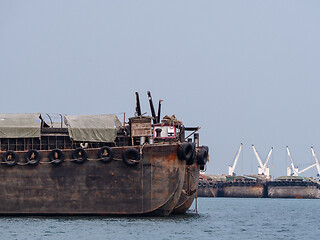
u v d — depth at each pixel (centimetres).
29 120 13050
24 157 12562
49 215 12494
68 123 13025
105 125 13100
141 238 9725
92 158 12325
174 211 14675
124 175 12175
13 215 12631
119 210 12212
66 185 12406
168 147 12038
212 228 12075
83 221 11862
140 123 12738
